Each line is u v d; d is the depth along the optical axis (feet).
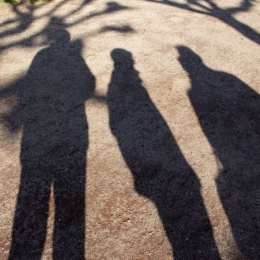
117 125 7.47
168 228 5.56
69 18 11.68
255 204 6.00
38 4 12.47
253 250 5.32
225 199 6.05
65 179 6.27
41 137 7.11
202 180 6.36
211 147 7.04
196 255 5.23
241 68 9.51
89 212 5.74
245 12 12.78
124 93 8.38
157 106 8.03
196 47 10.37
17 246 5.24
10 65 9.20
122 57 9.72
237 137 7.30
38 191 6.04
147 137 7.21
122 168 6.52
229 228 5.60
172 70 9.28
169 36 10.91
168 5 13.03
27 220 5.58
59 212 5.72
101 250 5.24
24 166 6.48
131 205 5.88
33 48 9.98
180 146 7.04
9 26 11.05
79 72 9.05
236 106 8.10
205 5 13.20
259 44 10.71
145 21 11.75
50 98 8.14
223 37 11.00
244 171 6.57
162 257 5.18
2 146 6.86
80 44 10.24
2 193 5.98
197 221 5.68
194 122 7.63
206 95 8.41
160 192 6.12
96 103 8.04
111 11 12.31
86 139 7.09
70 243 5.31
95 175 6.36
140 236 5.44
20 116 7.60
